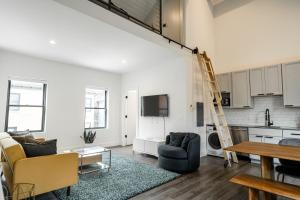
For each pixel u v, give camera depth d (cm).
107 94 646
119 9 355
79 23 312
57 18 296
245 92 471
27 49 428
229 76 502
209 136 501
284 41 454
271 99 459
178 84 488
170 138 427
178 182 312
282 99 442
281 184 195
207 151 502
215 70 571
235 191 276
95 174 342
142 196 262
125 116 661
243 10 532
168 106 509
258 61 495
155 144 462
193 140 373
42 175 227
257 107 481
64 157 245
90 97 629
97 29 333
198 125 489
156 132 541
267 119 455
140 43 395
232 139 457
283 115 440
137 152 534
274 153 205
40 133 486
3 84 433
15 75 450
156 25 434
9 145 224
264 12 492
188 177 336
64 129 528
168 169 368
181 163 352
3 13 279
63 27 325
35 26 321
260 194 258
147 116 564
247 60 515
